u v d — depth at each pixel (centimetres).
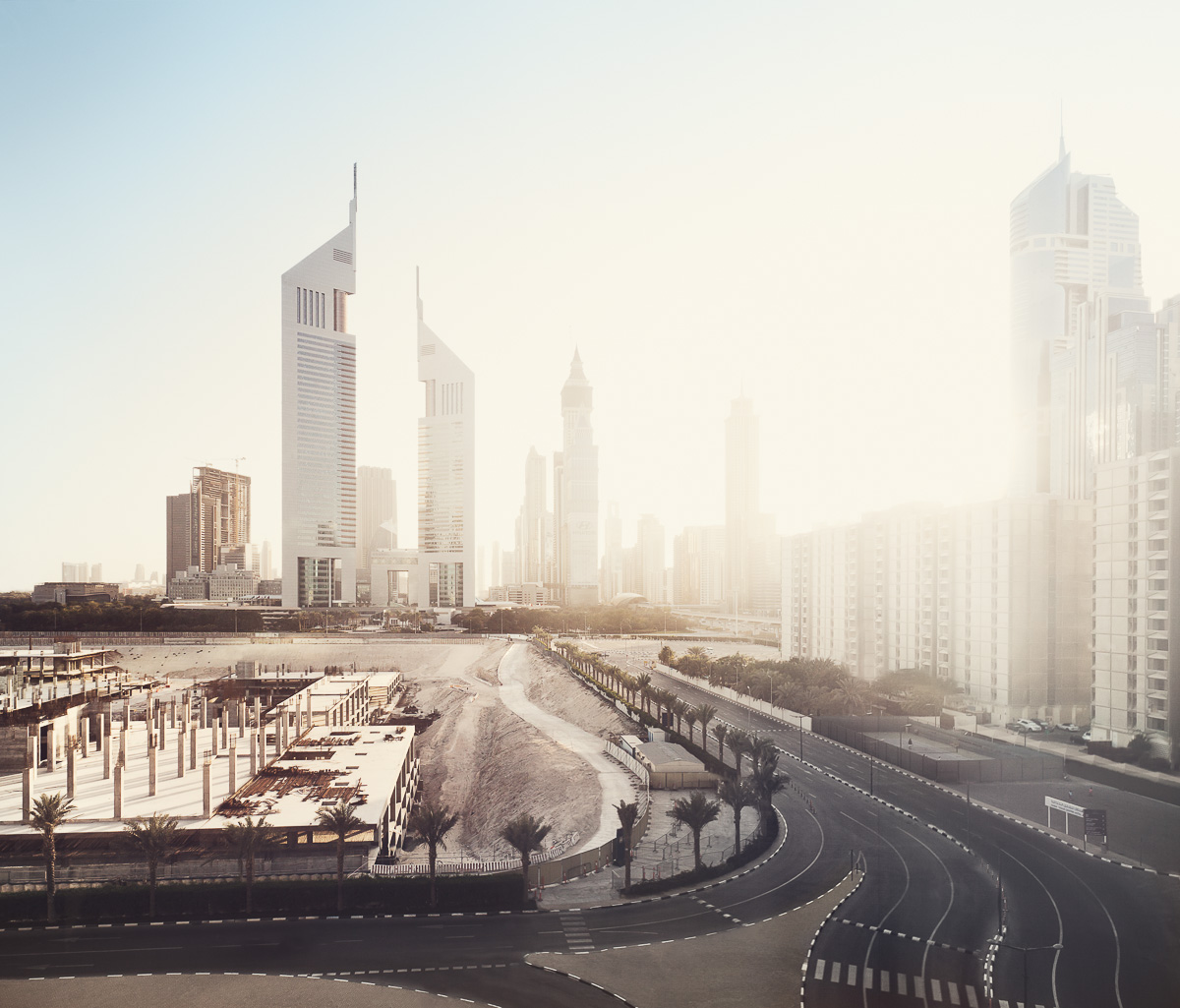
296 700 17988
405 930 7831
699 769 13288
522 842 8575
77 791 11931
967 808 11256
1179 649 13000
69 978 6875
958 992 6331
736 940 7431
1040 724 15600
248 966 7088
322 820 9131
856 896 8288
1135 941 7144
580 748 16775
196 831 9875
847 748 15138
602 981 6700
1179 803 11144
